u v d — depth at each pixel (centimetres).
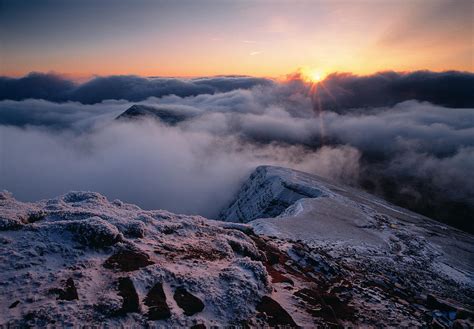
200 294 1087
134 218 1628
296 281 1452
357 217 6481
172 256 1338
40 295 951
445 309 1475
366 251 3706
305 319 1109
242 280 1198
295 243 2281
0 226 1235
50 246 1188
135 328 894
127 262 1198
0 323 831
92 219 1350
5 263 1062
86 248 1230
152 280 1102
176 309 995
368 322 1203
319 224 4812
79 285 1019
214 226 1848
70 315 889
